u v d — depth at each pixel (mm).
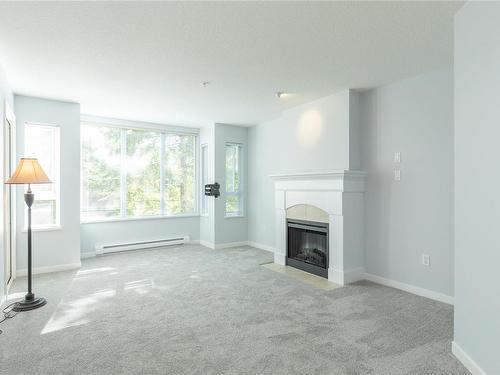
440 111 3314
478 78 1954
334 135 4219
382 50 2885
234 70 3375
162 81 3715
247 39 2670
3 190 3330
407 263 3627
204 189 6590
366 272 4102
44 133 4574
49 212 4594
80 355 2240
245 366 2102
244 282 3988
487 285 1862
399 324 2746
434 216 3371
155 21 2373
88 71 3408
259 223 6246
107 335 2547
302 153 4723
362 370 2059
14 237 4125
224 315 2951
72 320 2836
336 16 2295
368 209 4074
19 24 2414
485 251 1882
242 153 6559
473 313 2014
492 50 1809
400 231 3695
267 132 6023
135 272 4445
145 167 6102
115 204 5758
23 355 2240
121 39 2672
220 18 2328
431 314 2961
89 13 2260
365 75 3525
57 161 4598
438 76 3328
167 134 6379
